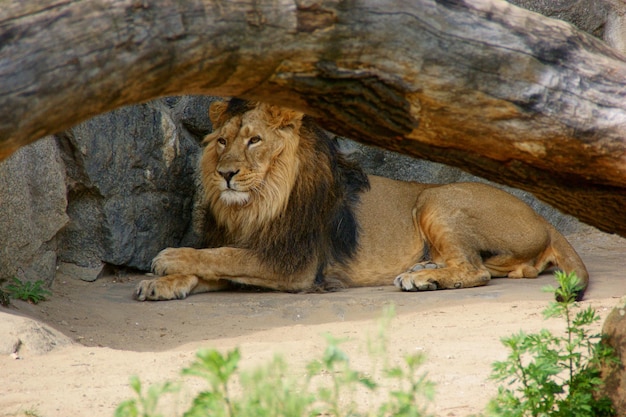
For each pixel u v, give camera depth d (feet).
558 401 22.53
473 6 19.99
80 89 17.40
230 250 50.44
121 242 51.60
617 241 64.08
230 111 50.65
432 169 61.93
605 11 63.62
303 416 21.49
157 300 47.01
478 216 54.03
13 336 33.17
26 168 44.62
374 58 19.65
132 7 17.43
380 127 21.27
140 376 29.78
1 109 16.62
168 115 54.08
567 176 22.33
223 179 49.44
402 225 55.88
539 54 20.34
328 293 50.98
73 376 29.91
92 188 50.01
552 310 23.82
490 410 22.68
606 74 20.76
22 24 16.60
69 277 50.03
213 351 17.94
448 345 33.71
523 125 20.75
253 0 18.42
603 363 22.97
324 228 52.31
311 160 51.44
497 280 53.98
